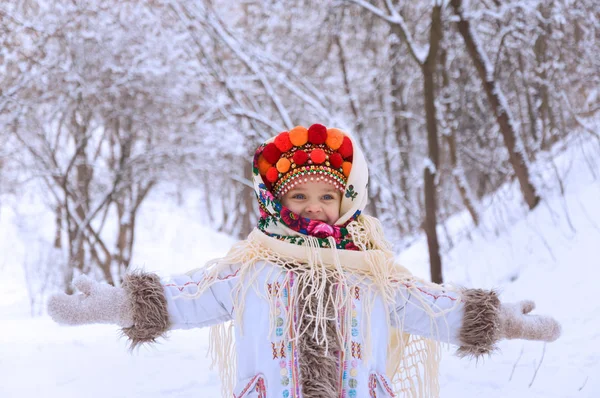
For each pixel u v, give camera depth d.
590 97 9.64
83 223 13.57
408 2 12.36
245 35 12.54
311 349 1.74
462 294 1.94
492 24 11.05
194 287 1.86
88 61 11.73
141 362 4.34
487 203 10.41
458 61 12.51
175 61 11.53
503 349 4.35
